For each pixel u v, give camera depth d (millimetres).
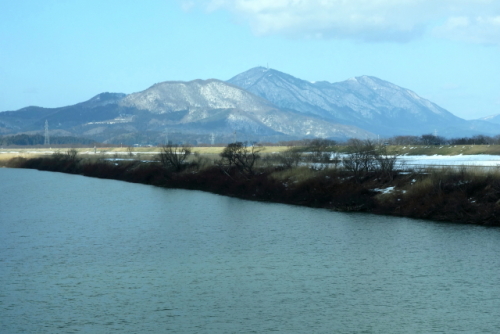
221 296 32719
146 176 105625
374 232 49938
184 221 58188
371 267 38531
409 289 33594
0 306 31375
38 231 53531
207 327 28078
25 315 29938
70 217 62312
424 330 27438
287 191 72812
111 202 75562
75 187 97750
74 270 38781
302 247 44906
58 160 151875
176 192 86938
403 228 51188
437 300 31609
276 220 57625
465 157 95062
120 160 136250
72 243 47781
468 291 33062
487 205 52375
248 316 29484
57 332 27609
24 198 81375
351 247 44531
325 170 74312
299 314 29719
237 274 37250
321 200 67188
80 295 33188
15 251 44812
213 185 87625
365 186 65500
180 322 28766
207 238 49188
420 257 40969
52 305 31484
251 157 93750
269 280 35781
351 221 55656
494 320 28594
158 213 64312
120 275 37406
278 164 87312
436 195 56719
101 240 48938
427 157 101625
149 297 32688
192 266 39500
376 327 27844
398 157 102562
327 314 29688
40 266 39969
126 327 28172
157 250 44750
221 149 166875
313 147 128125
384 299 31891
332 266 38938
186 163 106250
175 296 32812
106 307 31078
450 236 47219
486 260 39719
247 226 54562
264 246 45562
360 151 80312
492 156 94750
